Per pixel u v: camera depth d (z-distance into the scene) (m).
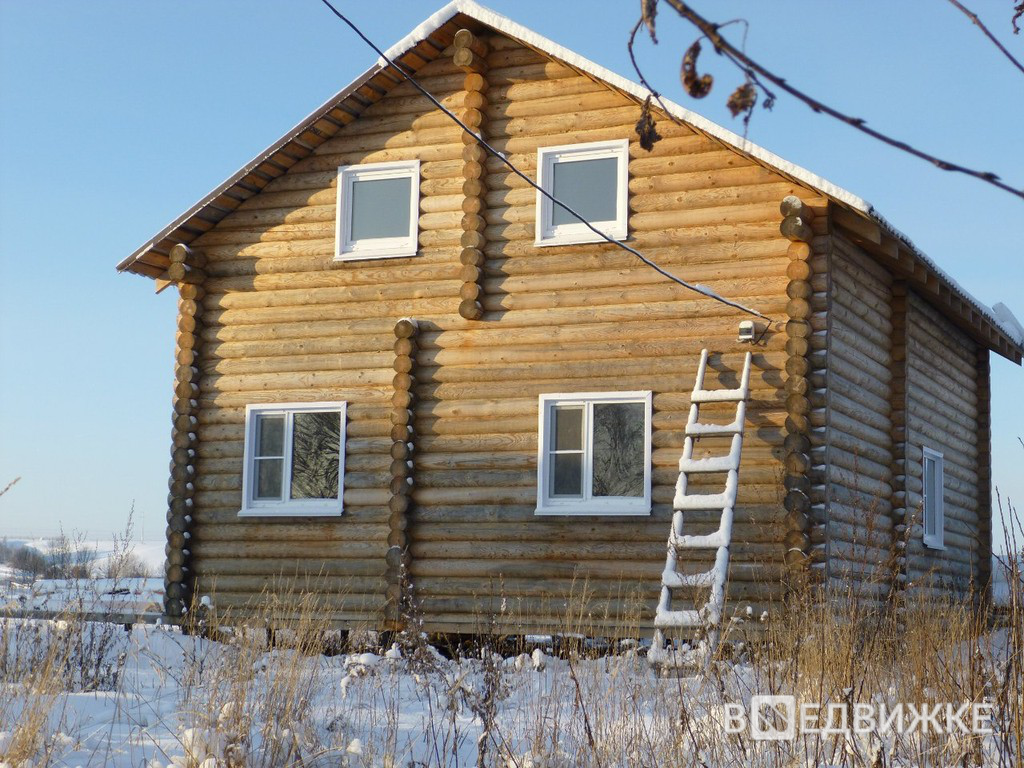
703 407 12.64
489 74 14.02
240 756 5.88
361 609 13.68
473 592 13.23
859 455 13.25
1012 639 5.89
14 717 6.41
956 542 16.92
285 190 14.77
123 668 9.62
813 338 12.27
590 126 13.51
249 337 14.66
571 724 6.85
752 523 12.19
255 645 8.18
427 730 6.95
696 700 7.04
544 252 13.51
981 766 6.03
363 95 14.25
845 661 6.55
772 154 12.24
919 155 2.12
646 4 2.16
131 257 14.71
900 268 13.67
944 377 16.61
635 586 12.64
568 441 13.29
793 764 5.92
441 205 14.07
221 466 14.55
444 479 13.54
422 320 13.88
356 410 14.07
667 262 12.98
